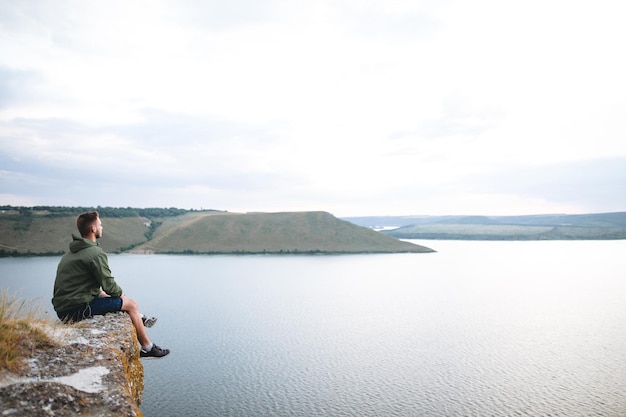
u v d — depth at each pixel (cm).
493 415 7181
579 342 12325
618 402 7725
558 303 18800
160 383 8712
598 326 14388
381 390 8381
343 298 19700
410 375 9344
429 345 12012
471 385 8712
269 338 12662
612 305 18262
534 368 9856
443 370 9731
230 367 9844
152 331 13312
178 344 11856
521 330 13812
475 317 15888
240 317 15512
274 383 8750
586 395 8125
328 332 13488
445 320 15400
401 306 18062
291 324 14575
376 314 16425
